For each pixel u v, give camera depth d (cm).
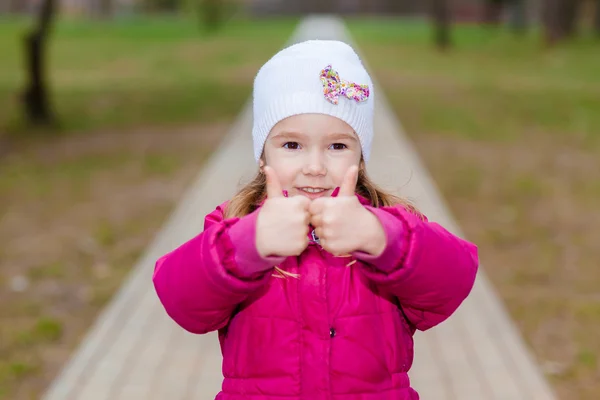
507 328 526
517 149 1234
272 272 204
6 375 494
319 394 200
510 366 471
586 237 782
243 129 1390
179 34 3994
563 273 679
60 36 3603
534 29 4209
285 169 205
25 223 819
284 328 201
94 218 834
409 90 1927
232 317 209
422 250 186
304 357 200
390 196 227
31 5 5059
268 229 175
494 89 1952
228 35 3972
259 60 2697
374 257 182
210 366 475
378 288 207
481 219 845
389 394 204
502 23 4734
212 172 1020
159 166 1086
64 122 1416
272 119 206
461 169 1082
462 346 500
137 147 1221
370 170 1012
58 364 513
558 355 526
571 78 2170
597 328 566
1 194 934
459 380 455
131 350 496
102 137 1302
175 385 452
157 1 5831
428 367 472
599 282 657
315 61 208
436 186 984
